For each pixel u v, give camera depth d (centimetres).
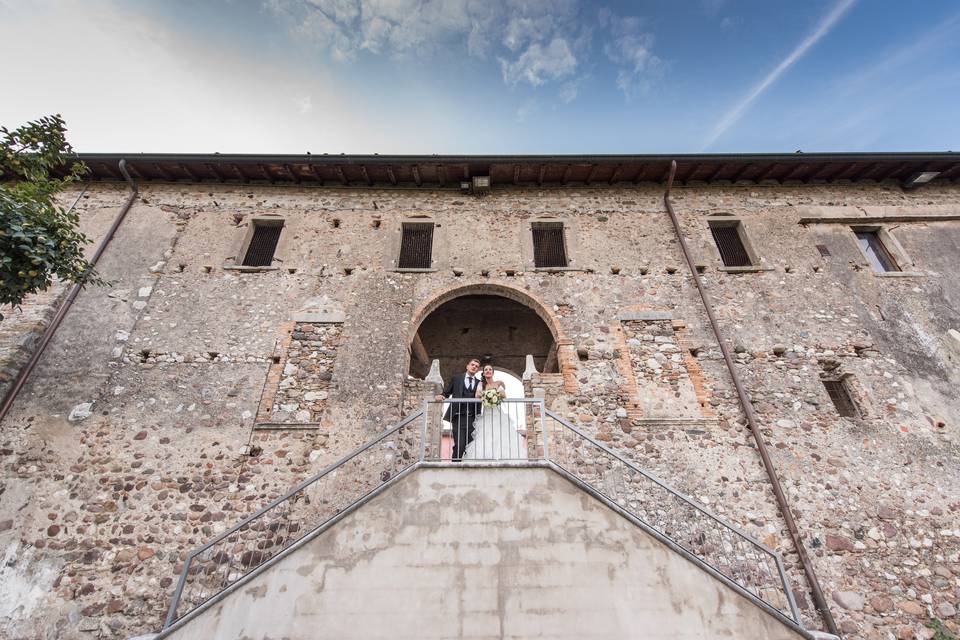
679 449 653
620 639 410
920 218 890
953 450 653
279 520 592
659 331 766
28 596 536
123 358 714
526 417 624
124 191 912
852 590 551
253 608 416
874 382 712
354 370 717
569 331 764
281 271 824
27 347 694
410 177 927
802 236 875
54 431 641
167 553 568
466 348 1053
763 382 714
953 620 530
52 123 639
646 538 455
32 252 548
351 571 434
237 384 700
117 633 519
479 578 434
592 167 895
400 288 811
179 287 795
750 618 422
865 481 626
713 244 870
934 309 787
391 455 639
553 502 472
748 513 602
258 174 912
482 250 859
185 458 634
